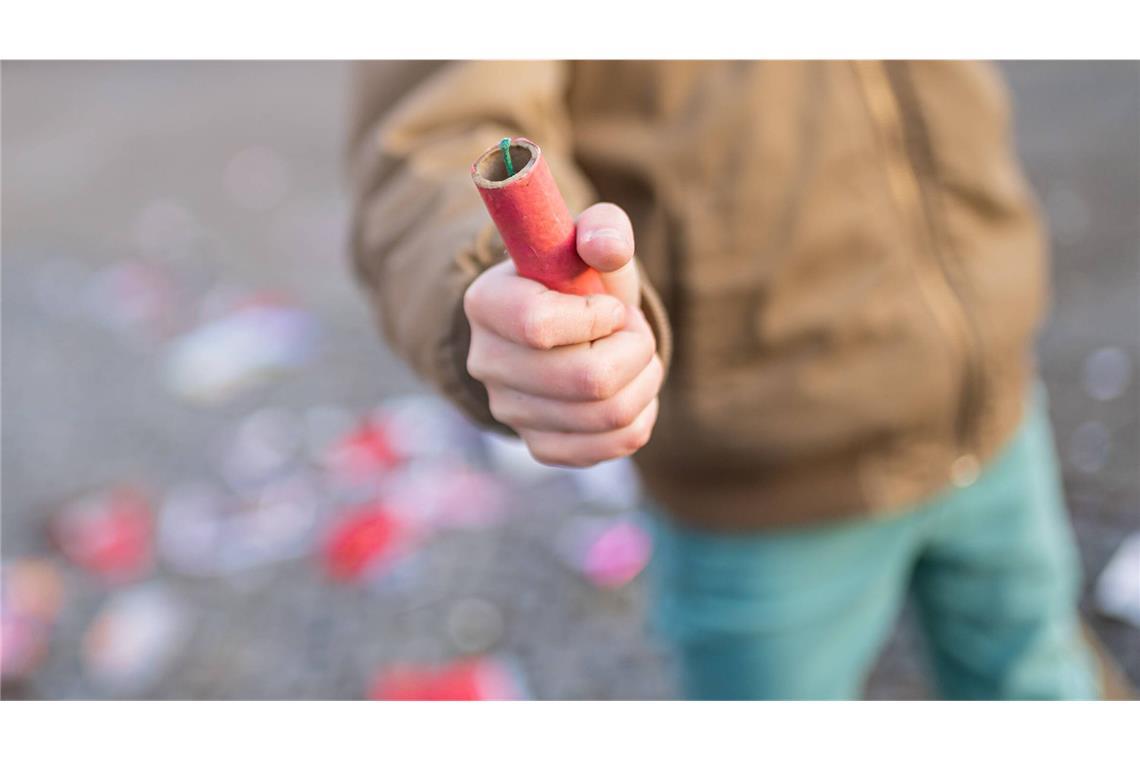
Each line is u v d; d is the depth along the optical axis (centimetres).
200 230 247
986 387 67
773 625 67
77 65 475
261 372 171
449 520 129
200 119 348
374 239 58
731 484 66
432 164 58
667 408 65
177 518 138
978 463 69
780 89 63
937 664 79
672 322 64
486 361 47
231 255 228
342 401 159
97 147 339
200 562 129
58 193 297
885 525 68
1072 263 157
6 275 239
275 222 244
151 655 114
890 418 65
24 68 483
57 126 377
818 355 64
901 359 64
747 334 63
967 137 66
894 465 66
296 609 119
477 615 114
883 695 96
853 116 63
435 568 122
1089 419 124
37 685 113
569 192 56
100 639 117
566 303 45
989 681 75
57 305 220
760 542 67
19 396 182
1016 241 69
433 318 52
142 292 214
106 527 135
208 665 112
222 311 199
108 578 129
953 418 67
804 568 67
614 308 46
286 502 137
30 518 144
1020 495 72
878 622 70
